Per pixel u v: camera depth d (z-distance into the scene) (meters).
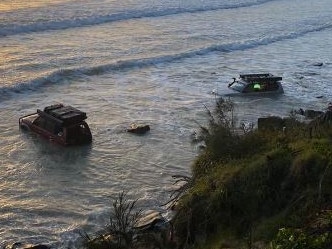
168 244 12.54
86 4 57.50
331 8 68.38
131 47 40.53
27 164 20.34
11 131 23.48
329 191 10.59
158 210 16.58
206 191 12.55
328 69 36.59
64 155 21.31
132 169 20.22
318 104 28.34
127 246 13.09
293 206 10.80
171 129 24.39
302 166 11.41
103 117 25.70
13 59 35.03
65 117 22.02
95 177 19.45
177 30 48.66
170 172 20.03
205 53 40.59
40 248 14.44
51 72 31.92
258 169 11.95
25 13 49.91
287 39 47.88
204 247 11.37
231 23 54.19
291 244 8.80
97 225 15.95
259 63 38.03
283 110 27.12
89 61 35.62
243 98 29.05
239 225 11.36
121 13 53.66
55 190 18.30
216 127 15.32
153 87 31.09
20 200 17.48
